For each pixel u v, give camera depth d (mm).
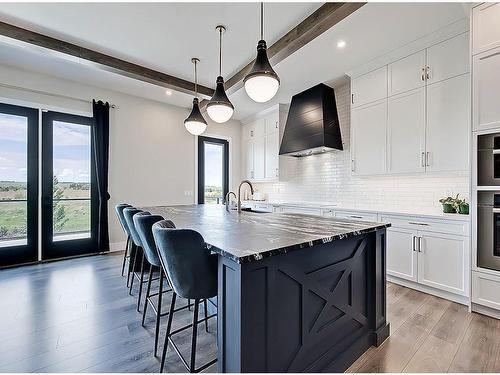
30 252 3779
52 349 1769
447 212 2797
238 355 1155
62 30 2668
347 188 4215
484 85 2229
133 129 4625
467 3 2270
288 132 4633
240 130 6258
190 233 1361
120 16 2447
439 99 2760
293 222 2068
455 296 2512
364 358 1706
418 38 2824
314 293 1497
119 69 3285
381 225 1879
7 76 3502
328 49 3035
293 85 4160
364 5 2281
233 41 2873
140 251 3203
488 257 2213
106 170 4258
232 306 1194
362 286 1842
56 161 4008
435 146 2799
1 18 2469
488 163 2217
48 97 3809
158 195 4926
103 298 2586
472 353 1729
